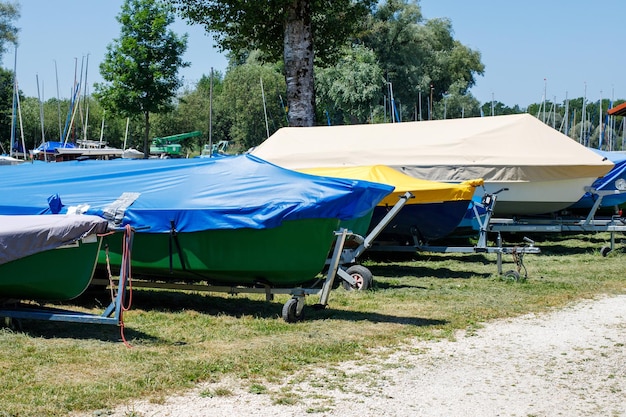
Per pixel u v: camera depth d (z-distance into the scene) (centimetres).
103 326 760
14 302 761
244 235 829
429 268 1263
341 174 1270
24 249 689
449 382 587
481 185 1357
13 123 4341
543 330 780
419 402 536
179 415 495
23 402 507
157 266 878
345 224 995
